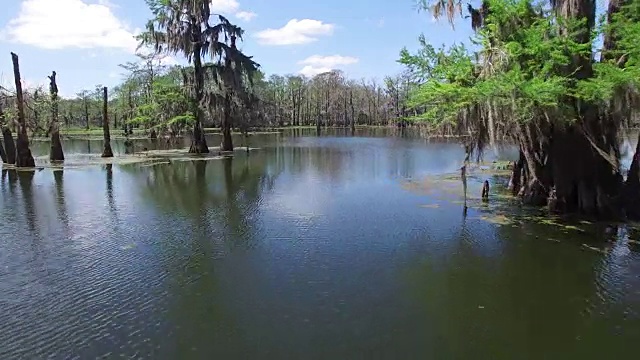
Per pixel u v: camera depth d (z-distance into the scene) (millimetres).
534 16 13531
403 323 7727
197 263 10633
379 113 104125
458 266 10344
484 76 13148
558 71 12734
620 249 11328
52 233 13172
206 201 17797
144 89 54969
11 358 6688
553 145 14438
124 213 15719
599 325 7625
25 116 30031
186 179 23703
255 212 15797
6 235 12969
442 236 12625
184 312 8141
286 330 7500
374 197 18266
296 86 104125
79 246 11945
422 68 14477
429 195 18422
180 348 6965
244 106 39938
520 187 17625
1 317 7957
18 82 27516
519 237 12383
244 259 10898
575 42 12844
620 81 11547
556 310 8148
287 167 28547
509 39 13133
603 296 8711
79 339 7230
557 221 13891
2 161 31938
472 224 13773
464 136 14289
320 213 15570
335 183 22031
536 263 10453
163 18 35438
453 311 8141
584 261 10539
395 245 11898
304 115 108812
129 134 68312
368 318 7906
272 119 88812
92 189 20547
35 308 8305
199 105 37562
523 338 7227
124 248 11781
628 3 13430
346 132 79312
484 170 25266
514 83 11555
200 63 36938
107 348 6965
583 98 12414
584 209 14297
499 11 13203
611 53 13203
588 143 13992
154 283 9445
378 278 9680
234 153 38250
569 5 13547
